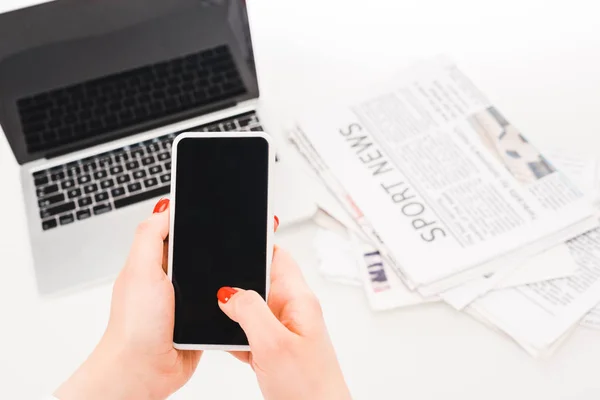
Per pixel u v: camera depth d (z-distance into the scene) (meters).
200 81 0.70
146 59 0.65
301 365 0.45
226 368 0.56
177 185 0.49
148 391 0.51
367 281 0.60
